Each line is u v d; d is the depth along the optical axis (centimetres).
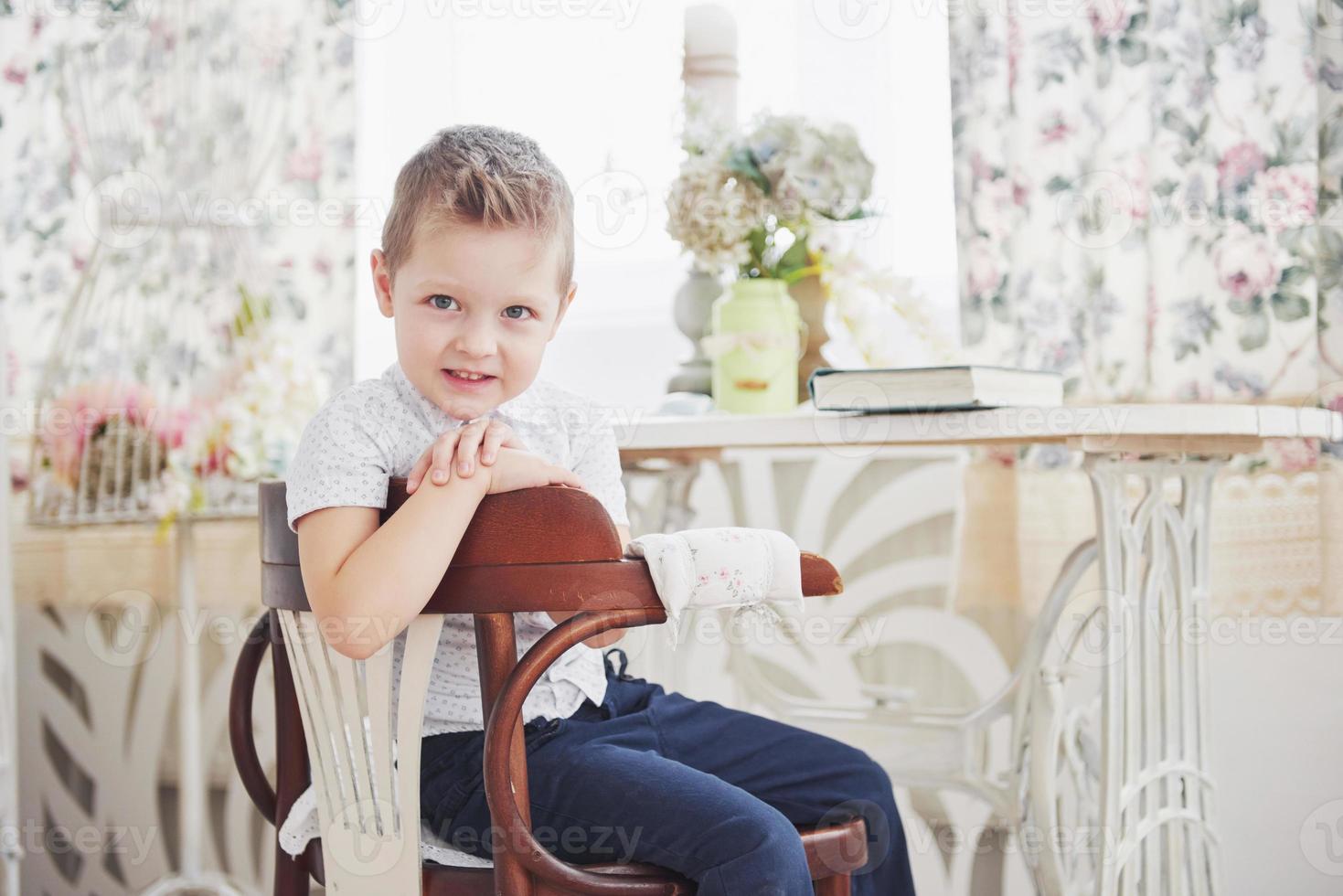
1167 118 147
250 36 180
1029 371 117
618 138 181
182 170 181
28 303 185
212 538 181
